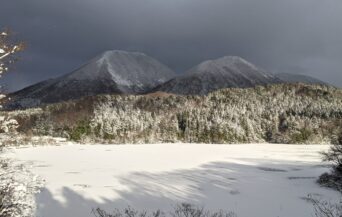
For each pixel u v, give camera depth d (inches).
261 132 5482.3
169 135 5132.9
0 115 320.5
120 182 1129.4
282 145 3774.6
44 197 861.2
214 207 806.5
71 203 815.1
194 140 5014.8
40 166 1572.3
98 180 1162.0
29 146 2716.5
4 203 323.9
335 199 890.1
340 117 5551.2
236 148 3034.0
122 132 5024.6
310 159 2034.9
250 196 935.7
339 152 1177.4
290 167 1621.6
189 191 997.8
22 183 345.1
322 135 4916.3
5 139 330.6
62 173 1328.7
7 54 294.7
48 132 4734.3
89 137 4798.2
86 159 1930.4
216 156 2169.0
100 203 831.7
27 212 346.9
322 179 1120.2
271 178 1264.8
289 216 735.7
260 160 1953.7
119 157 2069.4
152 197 909.8
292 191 1005.2
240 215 740.7
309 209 787.4
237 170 1501.0
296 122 5413.4
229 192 989.2
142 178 1230.3
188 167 1585.9
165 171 1437.0
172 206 813.2
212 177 1280.8
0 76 301.4
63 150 2554.1
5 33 294.4
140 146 3228.3
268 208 803.4
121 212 740.0
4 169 349.1
